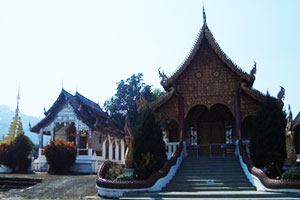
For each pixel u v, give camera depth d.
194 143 29.28
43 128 36.47
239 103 25.56
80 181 23.69
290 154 21.17
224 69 26.30
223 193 17.55
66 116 36.03
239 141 24.55
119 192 18.81
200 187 19.44
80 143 37.66
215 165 22.70
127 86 61.16
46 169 34.66
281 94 23.08
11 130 39.09
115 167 22.11
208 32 26.53
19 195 19.94
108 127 40.81
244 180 20.14
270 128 22.03
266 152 21.64
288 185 17.00
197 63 26.78
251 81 25.44
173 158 22.22
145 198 17.48
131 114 58.34
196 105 26.11
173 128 30.33
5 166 31.92
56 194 20.03
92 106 41.78
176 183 20.31
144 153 22.28
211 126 29.55
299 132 35.22
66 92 36.72
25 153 32.22
